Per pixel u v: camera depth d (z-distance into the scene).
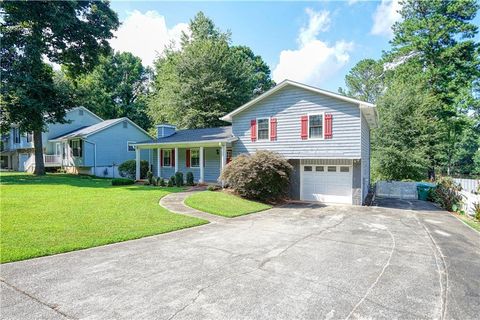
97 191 14.50
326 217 10.32
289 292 4.11
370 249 6.35
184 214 9.77
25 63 19.92
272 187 13.48
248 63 37.84
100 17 23.02
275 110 15.52
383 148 21.83
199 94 30.94
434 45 26.33
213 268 5.01
